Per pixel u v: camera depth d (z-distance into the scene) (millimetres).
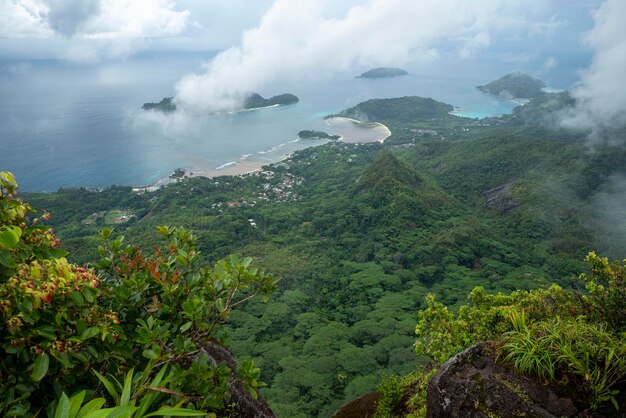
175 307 3158
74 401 1198
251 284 3348
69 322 2277
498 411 3793
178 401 2322
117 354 2465
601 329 4094
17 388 2004
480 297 8727
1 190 2521
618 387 3643
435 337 8398
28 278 2156
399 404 7805
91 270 2625
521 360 3959
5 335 2076
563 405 3654
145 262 3342
